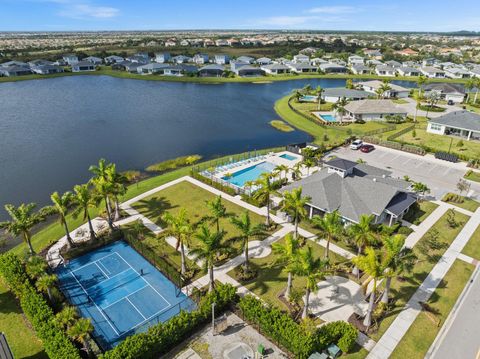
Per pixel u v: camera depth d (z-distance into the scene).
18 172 77.25
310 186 55.53
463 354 32.88
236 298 38.66
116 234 51.25
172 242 50.22
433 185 67.75
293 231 52.50
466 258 46.56
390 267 33.66
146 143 95.81
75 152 88.88
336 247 48.59
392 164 78.06
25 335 35.19
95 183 50.41
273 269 44.47
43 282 36.50
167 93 161.12
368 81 174.25
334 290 40.81
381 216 52.69
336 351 32.06
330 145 88.25
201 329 35.53
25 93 156.00
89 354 32.19
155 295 40.88
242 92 165.12
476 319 36.84
